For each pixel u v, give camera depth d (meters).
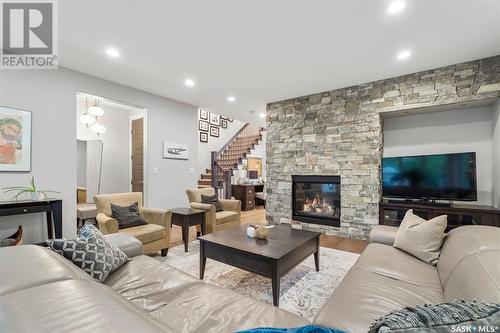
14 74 3.02
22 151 3.07
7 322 0.69
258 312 1.21
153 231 2.97
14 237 2.74
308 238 2.51
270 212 4.98
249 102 5.04
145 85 4.10
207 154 7.95
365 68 3.37
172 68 3.42
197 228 4.04
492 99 3.10
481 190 3.47
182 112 5.09
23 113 3.08
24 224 3.12
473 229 1.73
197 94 4.57
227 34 2.57
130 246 2.00
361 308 1.26
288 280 2.50
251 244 2.29
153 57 3.10
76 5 2.13
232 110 5.73
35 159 3.17
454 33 2.51
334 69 3.41
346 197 4.08
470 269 1.25
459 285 1.24
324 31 2.51
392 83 3.70
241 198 7.22
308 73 3.56
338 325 1.12
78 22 2.38
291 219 4.70
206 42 2.74
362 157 3.94
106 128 5.46
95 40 2.71
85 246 1.60
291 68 3.40
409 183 3.66
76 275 1.08
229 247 2.25
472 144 3.54
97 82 3.76
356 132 4.00
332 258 3.11
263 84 4.00
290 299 2.14
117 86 4.01
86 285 0.97
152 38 2.66
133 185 5.62
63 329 0.66
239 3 2.10
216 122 8.28
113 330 0.67
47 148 3.27
